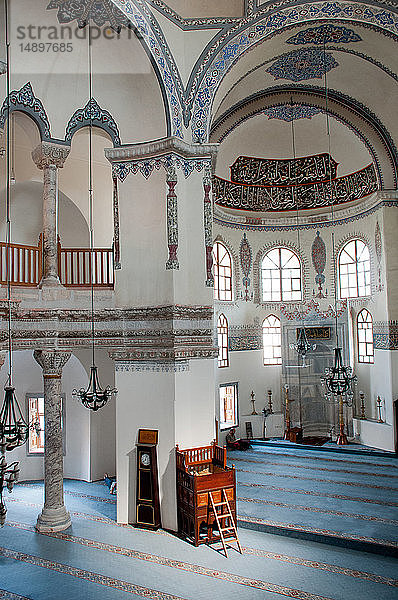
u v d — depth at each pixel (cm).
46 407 961
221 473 890
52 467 952
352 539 841
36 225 1298
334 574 752
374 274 1491
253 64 1143
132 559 809
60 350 964
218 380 1515
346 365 1559
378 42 1130
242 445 1498
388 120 1386
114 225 1023
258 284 1680
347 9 1023
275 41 1091
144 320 981
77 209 1315
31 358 1284
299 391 1616
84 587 722
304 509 989
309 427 1616
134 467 964
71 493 1153
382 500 1035
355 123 1423
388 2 1009
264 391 1656
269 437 1605
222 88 1097
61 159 1009
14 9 904
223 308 1577
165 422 945
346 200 1608
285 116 1551
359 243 1574
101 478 1266
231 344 1595
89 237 1327
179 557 815
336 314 1573
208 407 991
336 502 1027
